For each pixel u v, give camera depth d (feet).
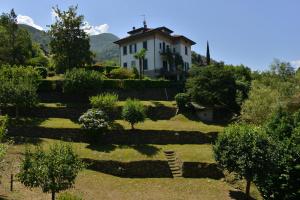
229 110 185.26
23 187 97.14
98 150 131.13
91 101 157.48
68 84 170.81
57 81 180.45
